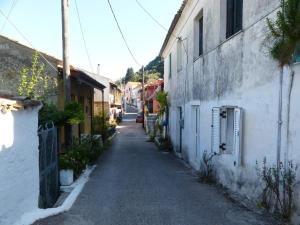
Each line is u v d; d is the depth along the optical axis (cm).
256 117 679
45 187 686
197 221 588
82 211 651
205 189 870
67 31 1132
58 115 935
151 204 709
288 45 510
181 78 1669
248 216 609
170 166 1350
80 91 1648
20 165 520
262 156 648
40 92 1216
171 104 2073
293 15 496
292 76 534
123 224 575
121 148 2112
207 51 1091
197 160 1249
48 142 720
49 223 556
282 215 557
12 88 1218
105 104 3694
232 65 832
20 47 1226
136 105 9025
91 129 1947
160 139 2239
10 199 481
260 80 659
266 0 629
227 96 873
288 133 550
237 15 846
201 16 1289
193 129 1344
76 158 1052
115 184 939
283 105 566
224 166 891
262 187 643
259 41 662
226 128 865
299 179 514
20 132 520
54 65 1231
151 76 7188
